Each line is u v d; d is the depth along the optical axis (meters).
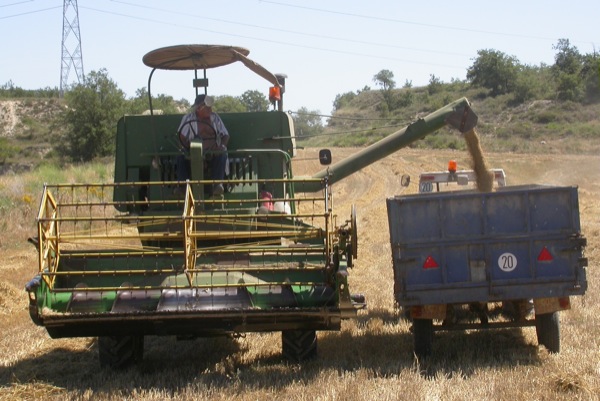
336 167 12.46
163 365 8.73
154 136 9.71
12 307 12.34
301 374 7.81
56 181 31.78
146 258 8.54
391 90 94.06
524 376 7.38
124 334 8.02
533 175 35.22
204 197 9.30
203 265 8.49
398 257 8.23
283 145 10.17
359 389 6.99
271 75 10.34
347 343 9.37
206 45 9.34
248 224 8.35
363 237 20.16
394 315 11.02
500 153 46.03
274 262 8.52
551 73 75.19
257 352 9.13
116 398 7.07
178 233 8.23
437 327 8.55
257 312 7.60
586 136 53.00
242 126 10.19
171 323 7.81
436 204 8.23
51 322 7.56
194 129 9.41
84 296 8.01
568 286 8.21
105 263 8.49
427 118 12.21
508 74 74.00
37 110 82.00
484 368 7.84
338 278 7.60
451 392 6.89
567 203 8.22
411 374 7.54
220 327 7.86
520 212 8.23
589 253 15.52
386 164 42.59
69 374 8.41
